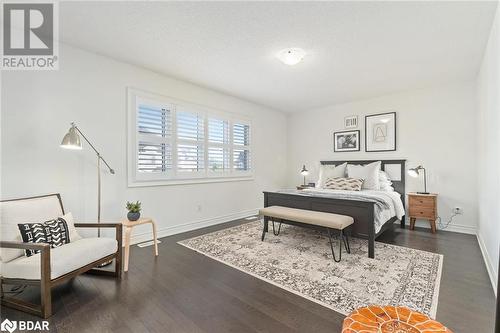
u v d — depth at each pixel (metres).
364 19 2.14
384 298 1.83
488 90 2.54
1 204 1.92
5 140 2.28
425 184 4.02
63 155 2.63
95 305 1.78
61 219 2.18
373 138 4.59
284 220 3.24
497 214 2.04
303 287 2.02
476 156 3.56
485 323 1.54
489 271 2.25
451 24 2.20
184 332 1.49
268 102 4.99
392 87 4.01
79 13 2.10
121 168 3.10
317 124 5.45
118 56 2.94
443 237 3.41
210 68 3.27
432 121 3.97
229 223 4.31
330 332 1.48
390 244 3.10
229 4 1.96
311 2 1.93
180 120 3.74
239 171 4.76
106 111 2.96
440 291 1.93
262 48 2.70
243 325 1.55
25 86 2.40
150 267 2.44
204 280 2.16
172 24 2.25
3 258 1.78
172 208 3.64
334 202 3.02
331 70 3.30
